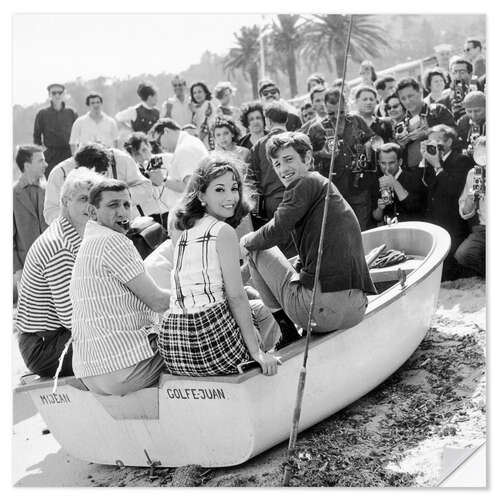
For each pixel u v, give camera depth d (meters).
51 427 4.09
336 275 3.65
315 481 3.62
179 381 3.55
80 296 3.59
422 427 3.96
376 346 4.07
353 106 5.83
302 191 3.63
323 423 4.04
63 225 3.90
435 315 4.98
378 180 5.55
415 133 5.54
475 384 4.24
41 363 3.96
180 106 7.35
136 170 5.16
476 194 5.23
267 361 3.42
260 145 5.38
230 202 3.45
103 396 3.73
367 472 3.68
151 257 4.05
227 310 3.42
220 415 3.52
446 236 4.79
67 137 6.79
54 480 4.02
